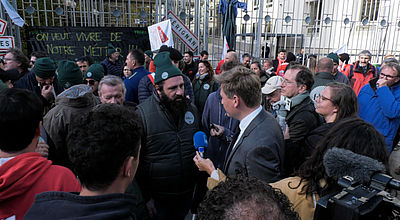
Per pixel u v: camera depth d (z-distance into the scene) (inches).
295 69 96.3
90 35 262.2
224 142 94.5
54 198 37.5
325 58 155.7
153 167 84.0
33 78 130.4
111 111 41.4
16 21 224.2
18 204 45.8
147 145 83.2
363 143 48.0
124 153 39.6
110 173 38.7
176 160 84.7
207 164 75.4
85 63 201.9
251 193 28.4
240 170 67.2
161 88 82.1
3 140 48.1
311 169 49.6
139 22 339.0
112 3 414.0
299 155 88.6
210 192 30.9
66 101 86.4
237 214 26.7
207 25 284.5
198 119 94.4
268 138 65.8
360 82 219.9
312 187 48.6
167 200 87.6
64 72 111.0
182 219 93.7
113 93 94.2
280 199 29.4
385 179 35.8
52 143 85.8
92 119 40.1
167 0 271.6
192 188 92.2
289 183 52.6
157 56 85.9
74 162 38.8
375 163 38.7
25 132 49.2
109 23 328.5
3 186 43.3
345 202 33.3
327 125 76.7
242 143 68.7
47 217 34.9
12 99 48.9
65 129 85.7
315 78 155.2
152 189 86.7
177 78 81.7
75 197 37.0
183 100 83.3
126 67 182.7
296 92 95.1
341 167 39.3
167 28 234.5
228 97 72.7
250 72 72.5
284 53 293.0
